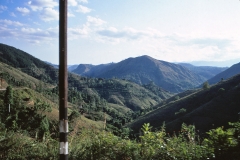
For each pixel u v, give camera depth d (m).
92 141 5.37
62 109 3.79
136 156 4.79
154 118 72.00
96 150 5.00
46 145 5.56
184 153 4.62
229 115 54.56
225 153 4.54
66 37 3.84
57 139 6.06
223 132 4.73
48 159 5.04
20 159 5.02
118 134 5.80
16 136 5.66
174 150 4.77
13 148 5.27
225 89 69.56
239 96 60.03
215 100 62.78
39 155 5.10
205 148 4.70
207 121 54.72
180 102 77.12
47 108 54.94
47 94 100.81
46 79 171.62
